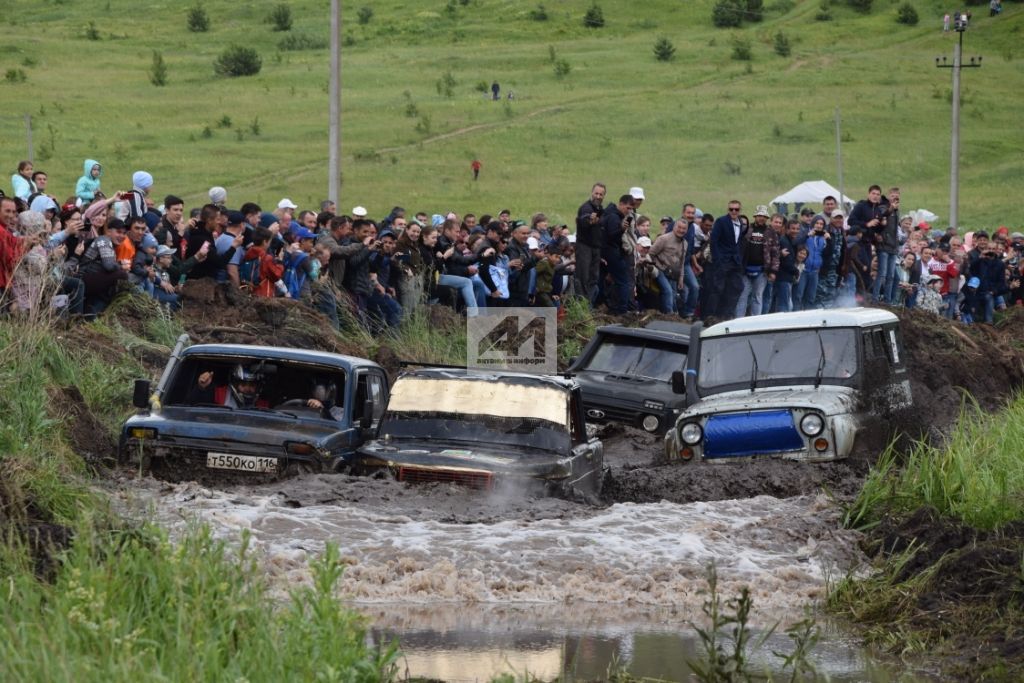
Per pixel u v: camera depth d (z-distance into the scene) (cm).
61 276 3466
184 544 1700
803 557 2489
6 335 3038
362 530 2366
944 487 2734
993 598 2159
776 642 1992
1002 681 1802
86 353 3447
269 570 2091
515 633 1945
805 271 6366
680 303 5994
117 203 4191
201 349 3034
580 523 2544
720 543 2503
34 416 2725
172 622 1494
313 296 4509
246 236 4378
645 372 4512
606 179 19525
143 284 3984
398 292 4834
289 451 2772
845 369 3459
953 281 7794
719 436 3275
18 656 1320
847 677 1814
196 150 19462
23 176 4891
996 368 6456
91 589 1459
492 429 2950
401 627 1950
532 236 5869
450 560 2258
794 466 3150
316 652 1386
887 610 2167
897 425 3516
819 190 12950
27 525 2005
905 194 19338
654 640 1944
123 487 2555
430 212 15750
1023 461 2959
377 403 3119
